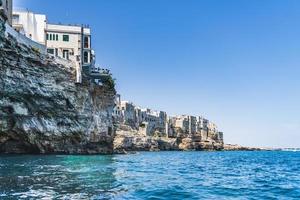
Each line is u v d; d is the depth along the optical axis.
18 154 56.12
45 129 58.03
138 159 66.19
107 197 18.69
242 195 21.83
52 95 59.31
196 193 21.69
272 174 40.66
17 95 52.31
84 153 68.06
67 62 63.97
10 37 49.41
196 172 40.03
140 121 180.00
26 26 75.25
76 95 64.94
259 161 80.94
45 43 75.69
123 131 152.88
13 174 27.56
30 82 54.47
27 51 54.06
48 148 59.88
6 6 55.25
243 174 39.56
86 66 76.44
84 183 24.00
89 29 79.38
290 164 67.12
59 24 77.31
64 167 35.62
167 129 196.38
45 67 58.09
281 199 20.66
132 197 19.12
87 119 67.50
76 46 77.12
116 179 27.70
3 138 52.66
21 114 53.28
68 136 63.16
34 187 21.00
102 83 75.75
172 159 77.00
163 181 27.92
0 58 47.53
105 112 75.69
